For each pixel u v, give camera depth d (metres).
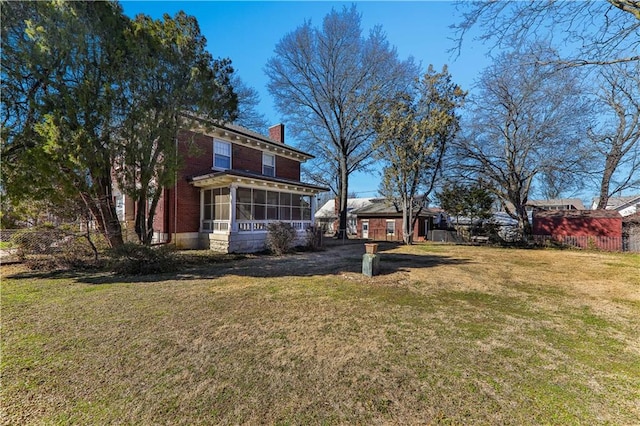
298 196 15.87
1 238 9.27
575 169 16.84
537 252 14.43
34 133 6.60
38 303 4.86
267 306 4.80
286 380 2.60
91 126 6.85
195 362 2.92
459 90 15.39
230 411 2.17
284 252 12.05
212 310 4.57
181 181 12.44
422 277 7.31
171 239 12.20
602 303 5.20
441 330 3.83
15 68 6.21
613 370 2.83
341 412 2.17
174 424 2.03
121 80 7.20
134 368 2.79
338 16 19.30
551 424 2.04
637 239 15.44
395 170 17.39
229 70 9.58
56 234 8.07
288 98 21.75
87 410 2.17
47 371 2.71
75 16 6.38
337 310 4.63
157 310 4.54
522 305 5.03
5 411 2.14
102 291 5.68
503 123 18.00
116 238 8.96
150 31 7.81
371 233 26.45
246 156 15.55
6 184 6.13
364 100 20.41
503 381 2.61
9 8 6.03
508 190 19.05
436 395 2.39
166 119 8.33
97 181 7.83
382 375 2.70
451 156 18.73
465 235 22.08
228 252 11.35
